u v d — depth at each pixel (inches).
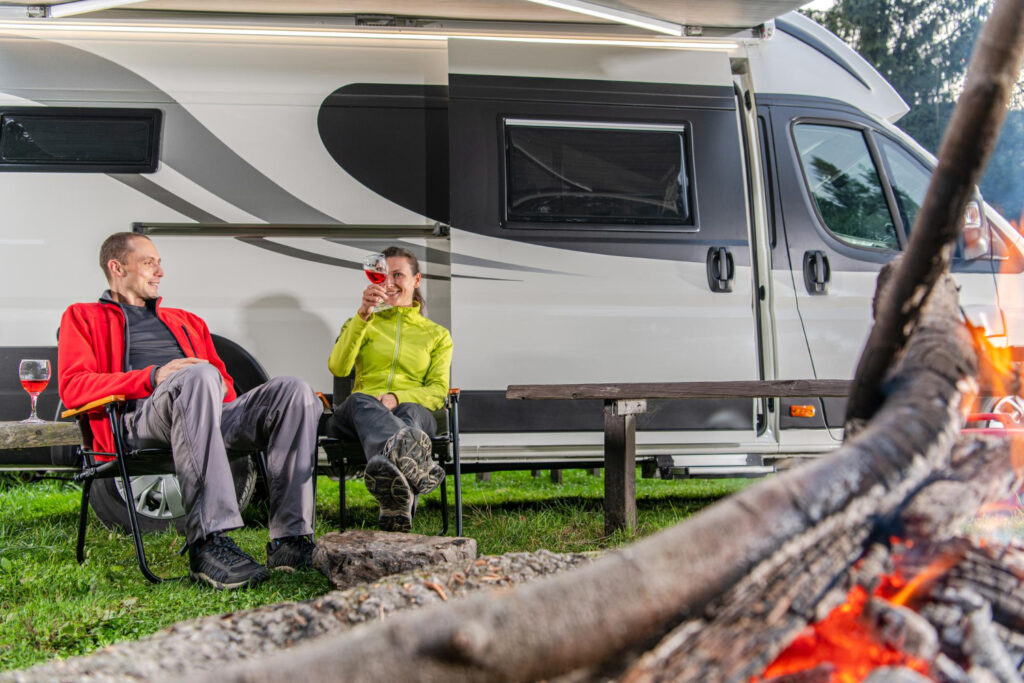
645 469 223.9
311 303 207.6
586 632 37.6
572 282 209.5
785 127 224.1
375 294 177.6
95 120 205.0
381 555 130.3
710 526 41.6
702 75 219.5
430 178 213.5
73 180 203.2
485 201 208.1
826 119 227.0
